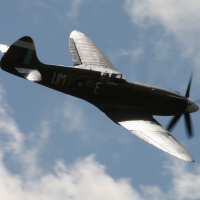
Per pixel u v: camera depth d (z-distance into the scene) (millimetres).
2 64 99875
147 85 107062
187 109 109875
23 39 99438
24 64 100125
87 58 115438
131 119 101438
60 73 100938
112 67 115188
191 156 93562
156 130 99000
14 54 99688
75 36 121688
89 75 102062
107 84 103188
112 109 103062
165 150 94188
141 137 96750
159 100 107375
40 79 99062
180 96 109250
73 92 102438
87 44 119875
